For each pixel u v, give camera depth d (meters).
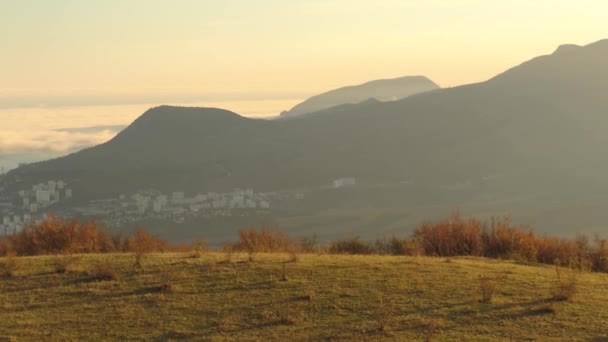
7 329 13.40
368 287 15.71
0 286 16.22
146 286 16.00
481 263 19.08
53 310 14.49
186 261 18.48
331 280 16.33
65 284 16.27
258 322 13.55
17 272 17.33
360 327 13.14
